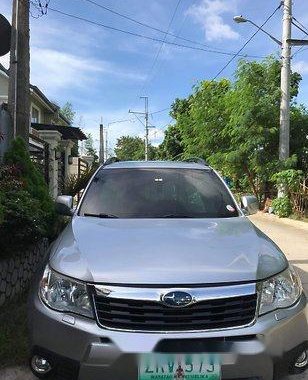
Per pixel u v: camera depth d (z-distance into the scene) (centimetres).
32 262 618
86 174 1088
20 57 809
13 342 427
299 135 1938
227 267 312
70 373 299
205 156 2269
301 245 1054
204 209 449
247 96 1872
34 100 2261
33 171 706
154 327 292
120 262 315
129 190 465
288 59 1758
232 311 298
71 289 310
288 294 324
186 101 3775
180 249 333
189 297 294
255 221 1614
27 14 816
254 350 292
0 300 508
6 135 805
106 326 295
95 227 389
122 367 286
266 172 1848
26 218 537
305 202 1631
